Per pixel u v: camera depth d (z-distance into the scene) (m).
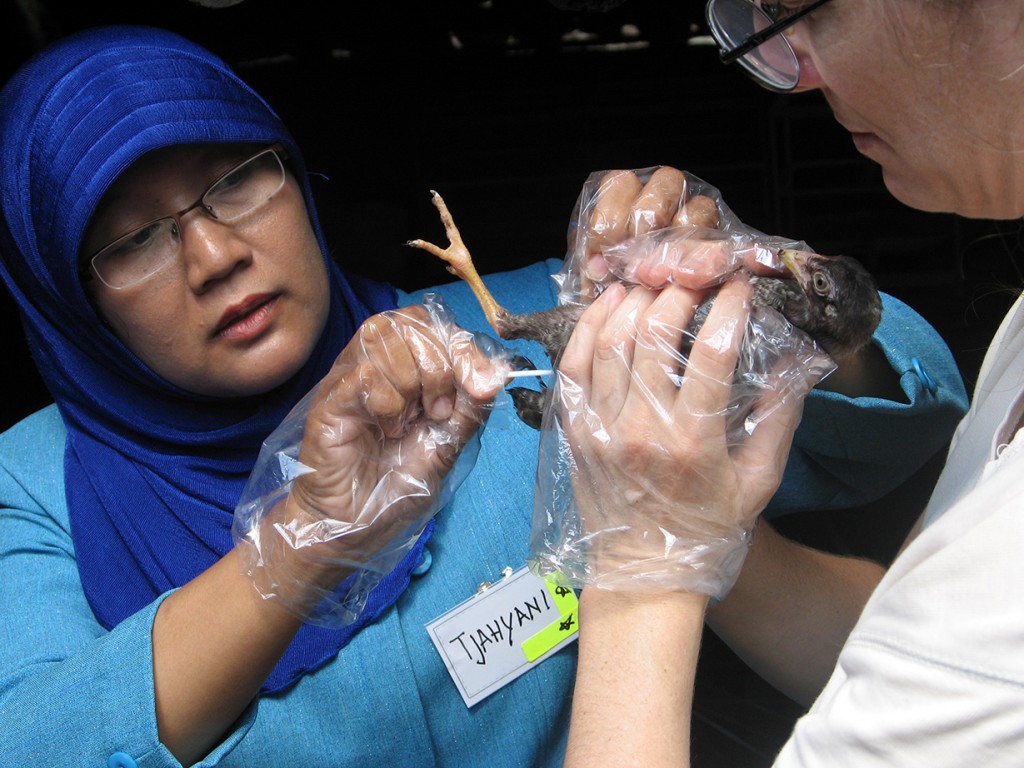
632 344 1.22
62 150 1.42
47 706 1.34
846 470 1.74
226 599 1.32
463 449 1.35
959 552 0.88
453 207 3.79
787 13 0.98
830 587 1.56
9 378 3.42
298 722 1.47
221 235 1.46
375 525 1.28
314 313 1.59
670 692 1.11
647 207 1.43
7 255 1.60
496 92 3.74
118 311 1.49
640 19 3.68
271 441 1.36
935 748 0.86
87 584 1.56
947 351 1.71
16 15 3.11
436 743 1.54
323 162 3.77
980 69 0.90
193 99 1.45
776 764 1.02
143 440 1.64
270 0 3.57
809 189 3.33
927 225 3.18
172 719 1.33
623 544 1.18
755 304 1.27
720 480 1.17
